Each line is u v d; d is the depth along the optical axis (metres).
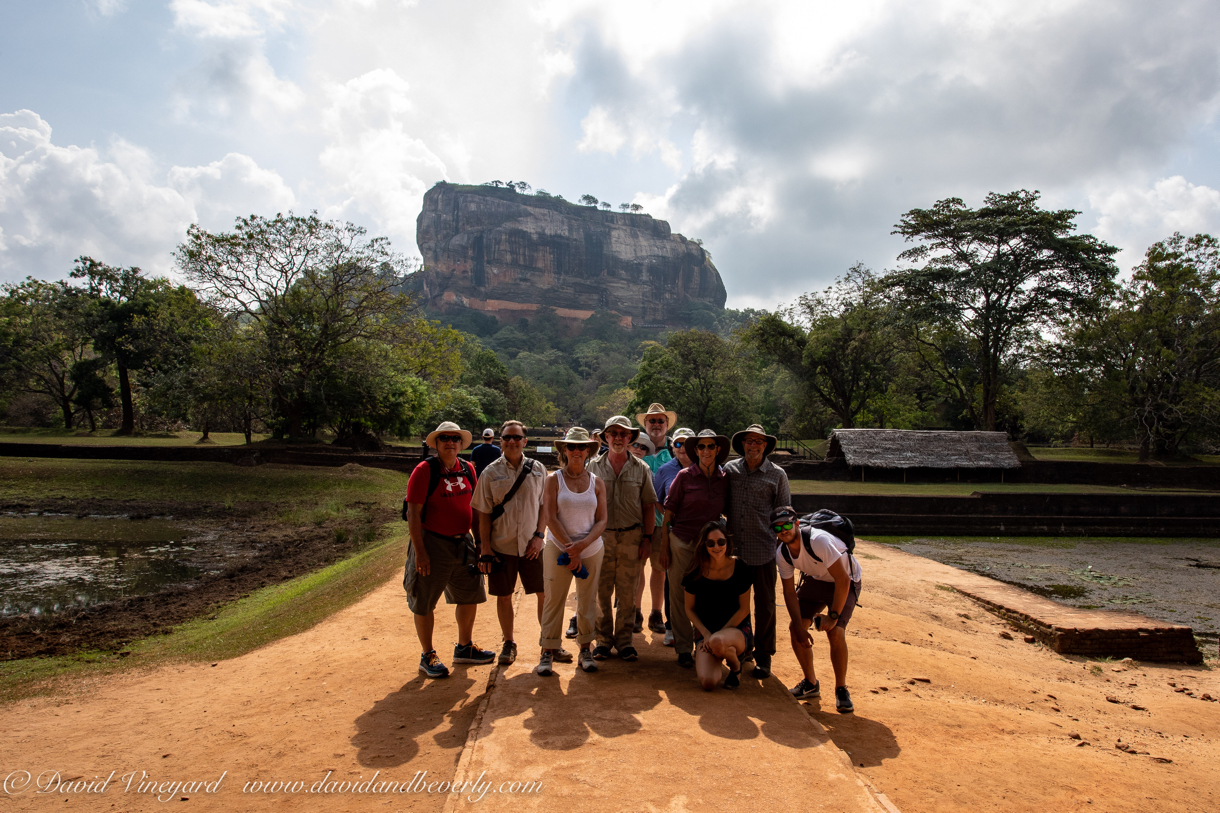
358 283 32.47
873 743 4.09
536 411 86.00
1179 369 35.28
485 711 4.04
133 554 15.34
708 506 4.98
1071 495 21.42
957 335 39.34
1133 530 20.66
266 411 33.53
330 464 28.98
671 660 5.31
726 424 51.00
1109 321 36.78
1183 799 3.69
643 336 181.00
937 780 3.59
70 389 50.94
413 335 34.94
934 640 8.00
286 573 13.41
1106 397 36.91
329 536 18.05
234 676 5.84
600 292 187.50
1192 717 6.07
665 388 50.97
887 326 40.09
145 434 44.94
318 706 4.66
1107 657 8.52
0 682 6.58
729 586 4.83
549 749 3.48
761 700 4.41
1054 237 35.03
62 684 6.23
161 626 9.40
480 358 81.31
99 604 10.77
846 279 43.59
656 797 2.99
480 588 5.32
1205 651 9.20
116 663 7.27
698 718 3.99
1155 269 36.50
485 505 5.14
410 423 38.03
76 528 18.55
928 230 38.25
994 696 5.94
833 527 4.90
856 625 8.07
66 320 43.19
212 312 30.44
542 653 4.87
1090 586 13.48
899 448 29.53
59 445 27.55
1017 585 13.52
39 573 13.21
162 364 38.72
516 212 185.00
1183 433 37.06
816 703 4.86
